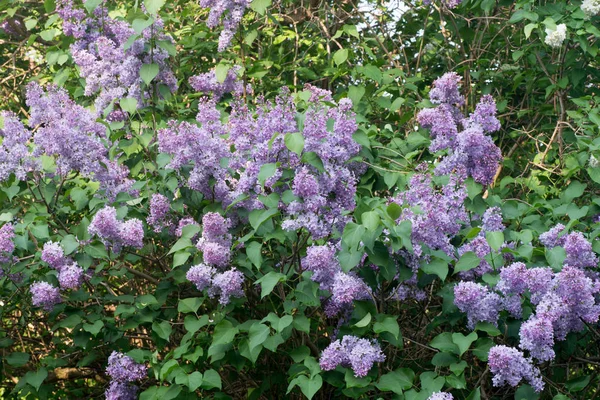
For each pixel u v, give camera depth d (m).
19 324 2.31
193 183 2.05
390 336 1.85
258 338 1.83
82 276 2.09
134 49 2.31
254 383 2.24
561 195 2.24
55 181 2.28
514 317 1.86
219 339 1.89
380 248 1.78
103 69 2.41
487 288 1.85
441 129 2.06
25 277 2.13
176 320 2.29
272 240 2.11
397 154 2.23
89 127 2.15
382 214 1.73
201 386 1.91
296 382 1.77
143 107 2.37
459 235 2.04
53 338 2.26
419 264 1.84
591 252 1.87
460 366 1.77
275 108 1.84
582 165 2.26
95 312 2.16
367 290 1.87
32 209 2.19
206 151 2.03
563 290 1.75
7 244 1.98
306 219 1.78
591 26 2.46
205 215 1.95
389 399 2.01
